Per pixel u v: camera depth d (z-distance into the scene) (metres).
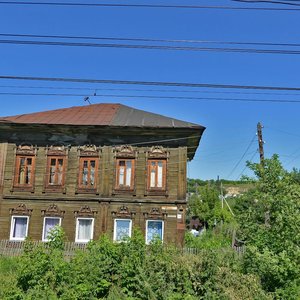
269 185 15.66
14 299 12.61
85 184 27.75
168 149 27.66
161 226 26.81
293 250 14.12
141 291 12.90
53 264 13.55
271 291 14.07
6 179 27.98
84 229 27.25
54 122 28.03
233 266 14.75
